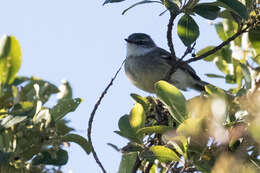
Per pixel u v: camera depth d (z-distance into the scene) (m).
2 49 7.83
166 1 9.40
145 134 9.83
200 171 7.85
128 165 10.25
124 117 9.41
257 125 7.27
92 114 9.41
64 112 8.52
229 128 7.92
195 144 7.95
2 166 7.26
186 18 9.87
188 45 9.77
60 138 7.43
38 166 7.41
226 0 9.20
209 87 8.12
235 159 7.61
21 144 7.43
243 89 8.59
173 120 9.12
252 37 10.88
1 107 8.38
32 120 7.55
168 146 8.79
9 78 8.00
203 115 7.99
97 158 9.12
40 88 8.97
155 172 10.41
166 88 7.88
